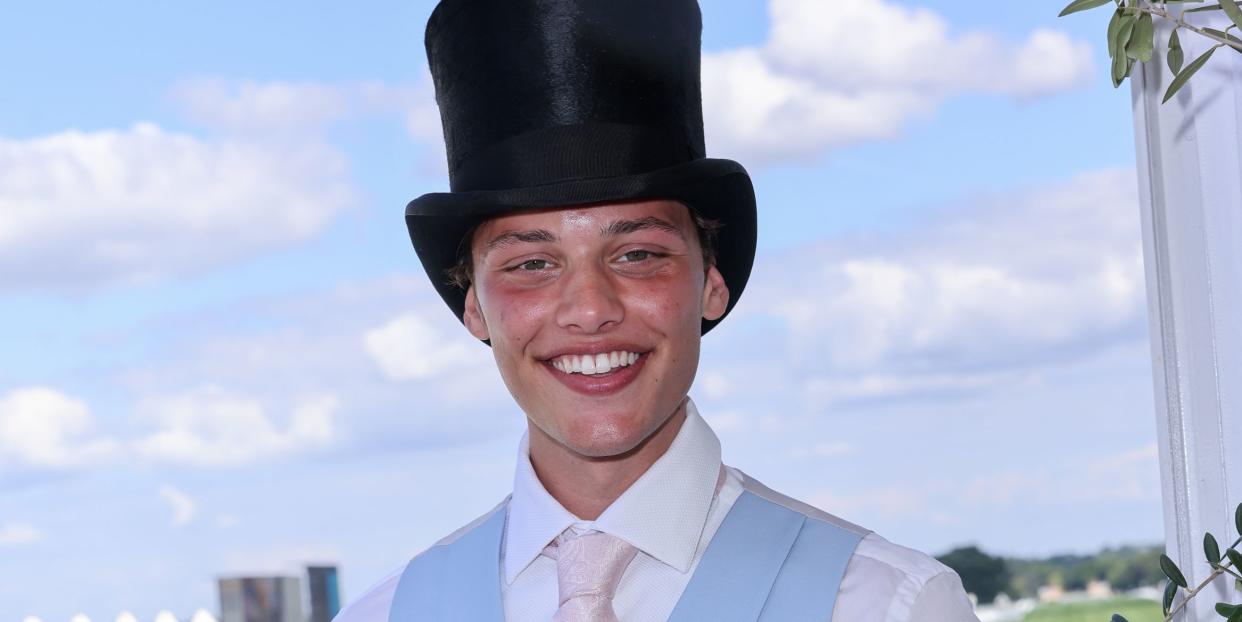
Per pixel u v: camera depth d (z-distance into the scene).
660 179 1.59
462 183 1.71
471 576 1.78
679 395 1.64
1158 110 1.75
